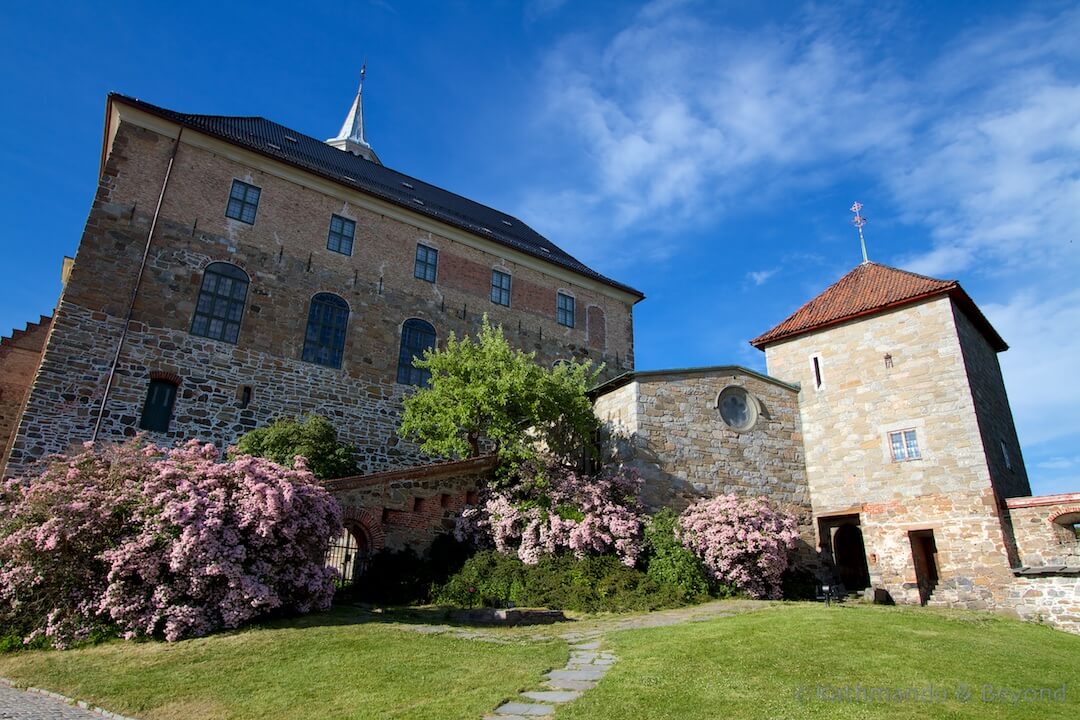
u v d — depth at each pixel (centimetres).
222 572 1069
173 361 1939
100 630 1036
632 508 1736
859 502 1938
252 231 2206
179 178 2103
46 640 1027
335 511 1302
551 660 868
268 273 2200
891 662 829
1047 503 1648
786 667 801
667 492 1822
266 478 1222
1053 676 805
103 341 1839
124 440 1795
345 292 2358
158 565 1070
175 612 1030
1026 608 1580
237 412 2009
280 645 945
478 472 1819
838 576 1992
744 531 1605
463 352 1959
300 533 1225
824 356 2133
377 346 2375
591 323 3075
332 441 1870
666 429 1884
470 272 2734
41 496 1113
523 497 1759
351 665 841
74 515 1083
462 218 2950
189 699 745
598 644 986
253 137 2458
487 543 1700
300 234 2314
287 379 2138
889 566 1831
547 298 2952
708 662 824
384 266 2489
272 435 1786
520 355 1959
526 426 2019
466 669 817
